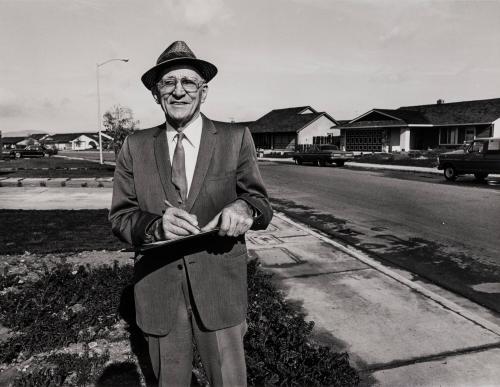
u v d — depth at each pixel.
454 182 16.44
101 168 22.47
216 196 1.68
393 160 28.86
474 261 6.05
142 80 1.84
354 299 4.47
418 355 3.29
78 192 12.48
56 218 8.09
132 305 3.91
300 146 30.45
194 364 3.02
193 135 1.73
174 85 1.67
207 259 1.67
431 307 4.25
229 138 1.73
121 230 1.62
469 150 16.36
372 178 18.36
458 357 3.25
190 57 1.65
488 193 13.06
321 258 6.03
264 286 4.45
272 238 7.29
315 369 2.85
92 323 3.61
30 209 9.42
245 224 1.50
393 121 35.34
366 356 3.28
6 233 6.81
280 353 3.05
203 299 1.66
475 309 4.34
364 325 3.83
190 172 1.70
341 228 8.35
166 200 1.60
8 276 4.61
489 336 3.61
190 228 1.43
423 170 21.05
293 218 9.46
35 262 5.34
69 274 4.50
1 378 2.87
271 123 48.28
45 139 103.31
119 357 3.14
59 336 3.36
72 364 2.97
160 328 1.69
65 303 3.93
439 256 6.32
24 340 3.27
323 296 4.55
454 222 8.82
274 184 16.38
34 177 16.62
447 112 35.44
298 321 3.71
